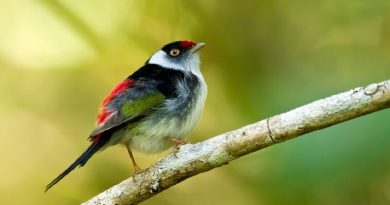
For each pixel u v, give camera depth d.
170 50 9.23
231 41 13.11
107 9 13.66
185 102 8.34
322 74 11.29
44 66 13.92
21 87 13.86
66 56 13.91
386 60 11.53
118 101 8.05
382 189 9.50
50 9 13.75
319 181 8.74
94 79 13.81
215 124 12.79
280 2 12.95
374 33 12.18
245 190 12.08
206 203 12.41
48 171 13.30
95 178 13.05
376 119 8.70
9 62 13.96
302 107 6.50
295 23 12.87
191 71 8.99
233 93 12.70
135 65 13.67
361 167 8.61
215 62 13.12
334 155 8.67
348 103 6.28
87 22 13.62
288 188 8.99
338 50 12.09
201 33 13.26
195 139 12.71
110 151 13.02
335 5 12.48
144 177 7.24
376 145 8.59
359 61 11.80
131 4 13.60
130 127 8.06
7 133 13.55
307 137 8.88
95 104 13.63
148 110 8.07
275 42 12.89
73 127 13.59
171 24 13.45
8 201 13.13
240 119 11.60
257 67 12.80
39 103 13.73
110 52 13.69
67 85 13.81
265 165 9.80
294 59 12.59
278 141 6.61
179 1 13.38
